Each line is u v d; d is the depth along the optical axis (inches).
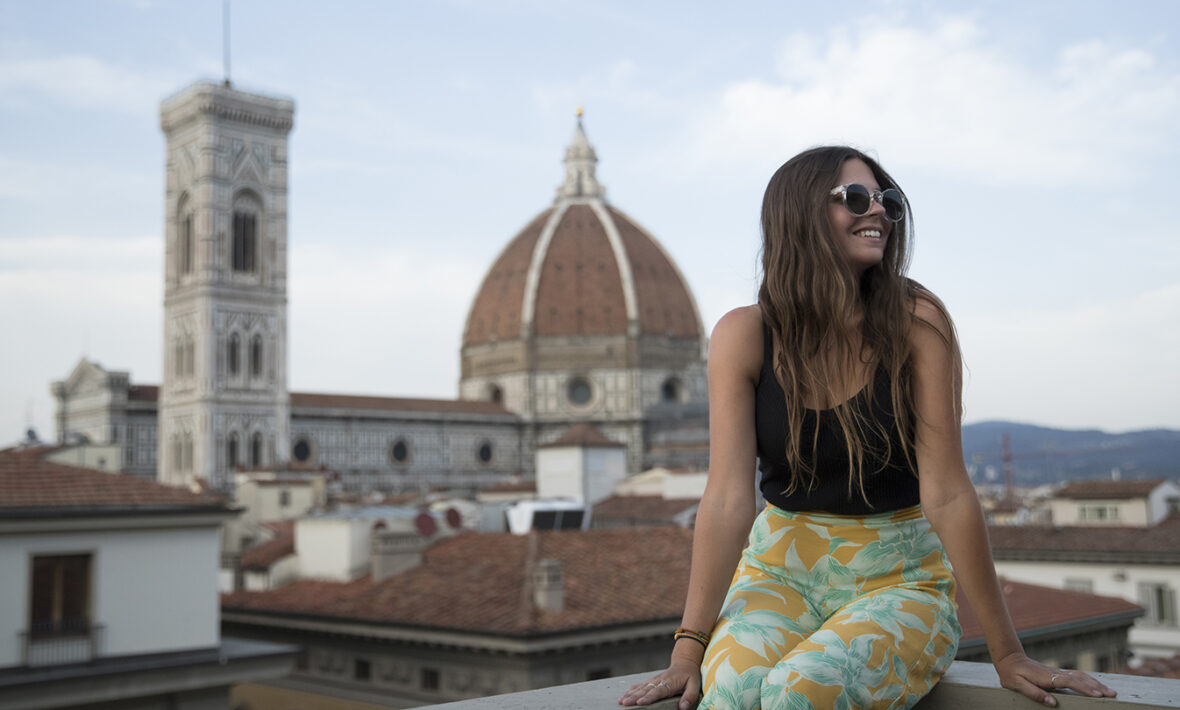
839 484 168.6
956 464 166.7
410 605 1422.2
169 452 5856.3
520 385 7362.2
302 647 1531.7
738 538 165.9
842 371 165.5
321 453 6210.6
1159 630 1974.7
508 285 7711.6
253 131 5979.3
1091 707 153.6
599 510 3203.7
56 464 1202.6
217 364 5738.2
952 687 167.9
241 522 2716.5
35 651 1057.5
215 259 5787.4
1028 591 1429.6
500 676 1246.3
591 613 1301.7
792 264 167.8
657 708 154.6
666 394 7691.9
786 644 158.9
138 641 1127.0
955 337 169.6
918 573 170.2
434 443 6717.5
